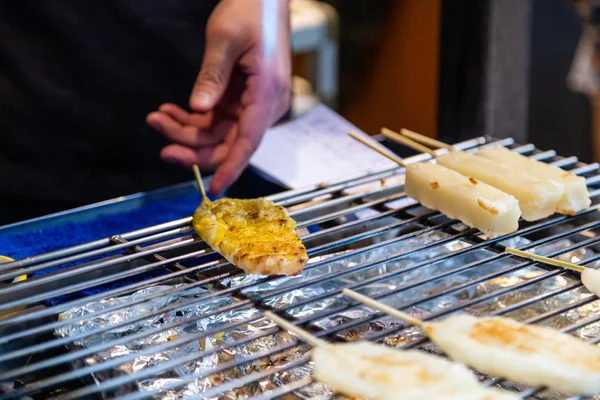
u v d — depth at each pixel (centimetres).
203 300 80
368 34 166
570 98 149
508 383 79
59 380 73
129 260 84
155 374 77
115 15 116
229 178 101
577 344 75
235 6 102
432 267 89
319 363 73
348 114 176
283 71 106
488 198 87
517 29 126
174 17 119
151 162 121
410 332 84
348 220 92
